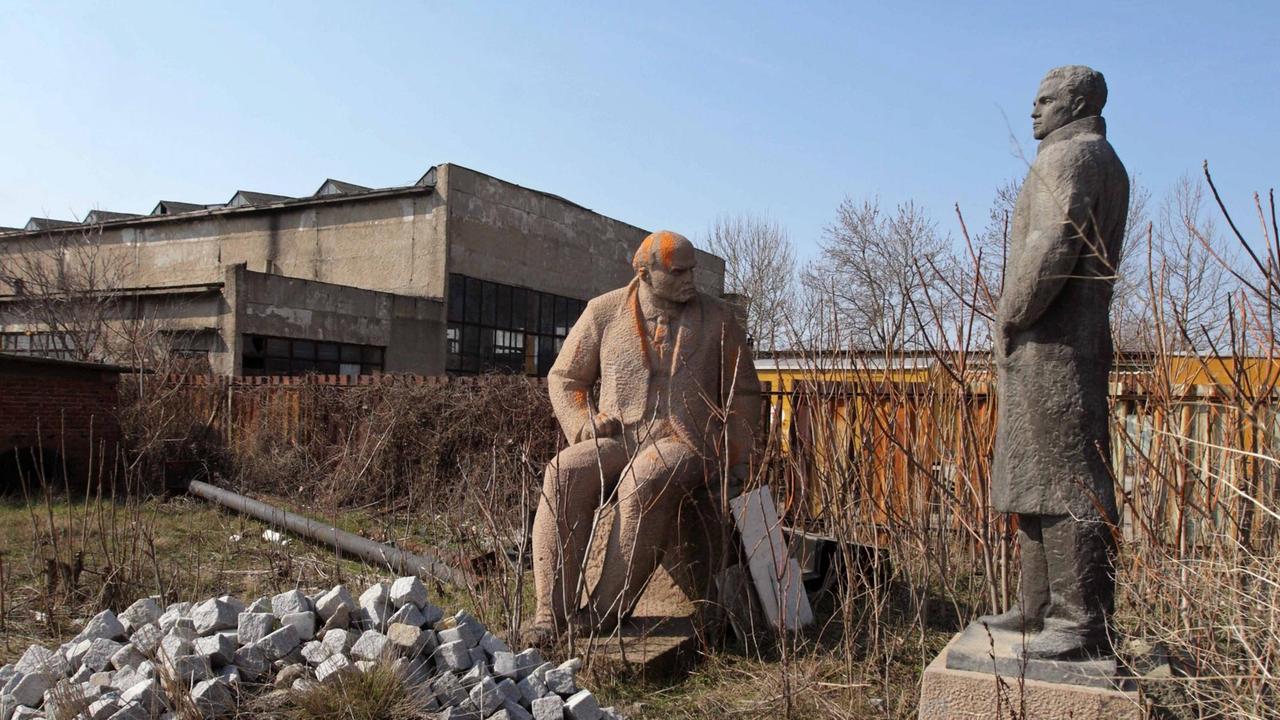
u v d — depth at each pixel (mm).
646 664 4461
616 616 4840
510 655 3977
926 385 5332
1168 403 4406
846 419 5457
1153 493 4793
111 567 6137
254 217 23281
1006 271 3449
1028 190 3375
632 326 5250
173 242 24172
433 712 3656
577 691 3977
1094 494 3213
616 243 26469
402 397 11531
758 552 5109
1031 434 3297
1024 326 3316
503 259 22781
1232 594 3240
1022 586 3455
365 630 4109
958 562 5438
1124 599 4738
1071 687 3156
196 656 3768
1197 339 4965
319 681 3707
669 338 5223
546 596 4848
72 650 4141
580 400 5297
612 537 4871
